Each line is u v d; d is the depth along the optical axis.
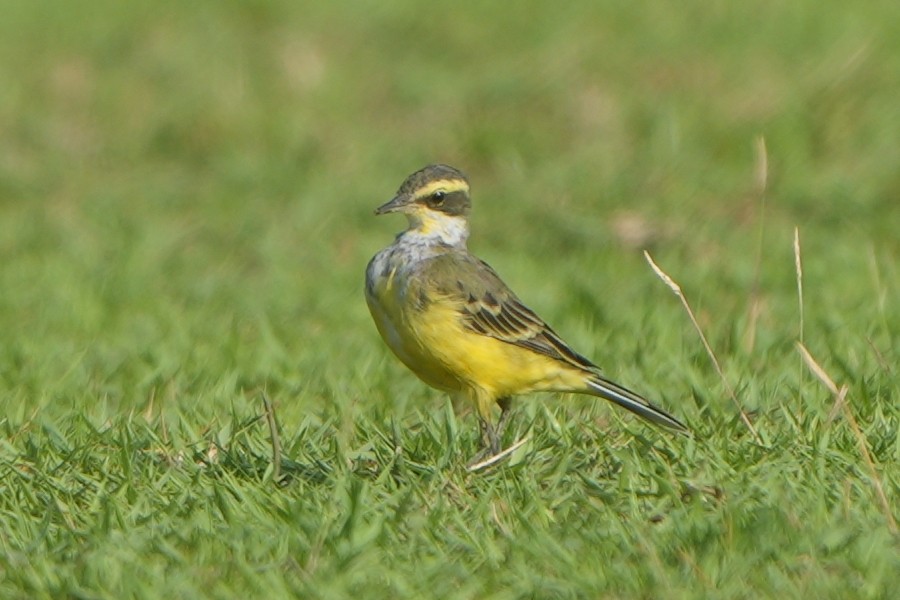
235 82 34.53
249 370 18.36
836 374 17.00
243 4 38.91
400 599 11.55
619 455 14.12
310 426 15.60
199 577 11.84
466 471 13.99
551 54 34.78
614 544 12.26
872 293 21.30
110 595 11.62
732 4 37.56
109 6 39.41
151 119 33.53
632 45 35.06
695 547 12.21
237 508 13.08
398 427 15.08
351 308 22.19
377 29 37.66
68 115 34.06
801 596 11.39
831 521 12.50
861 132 30.03
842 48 33.41
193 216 28.72
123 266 24.66
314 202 28.91
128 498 13.54
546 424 15.47
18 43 37.06
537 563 12.11
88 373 18.41
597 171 29.41
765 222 26.75
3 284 23.77
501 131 31.64
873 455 14.20
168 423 15.66
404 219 28.17
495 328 15.04
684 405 16.20
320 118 33.47
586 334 19.62
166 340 20.02
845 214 26.66
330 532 12.46
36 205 29.92
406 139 32.34
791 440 14.51
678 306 21.41
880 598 11.32
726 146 29.92
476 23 37.62
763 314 20.41
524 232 26.98
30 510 13.43
